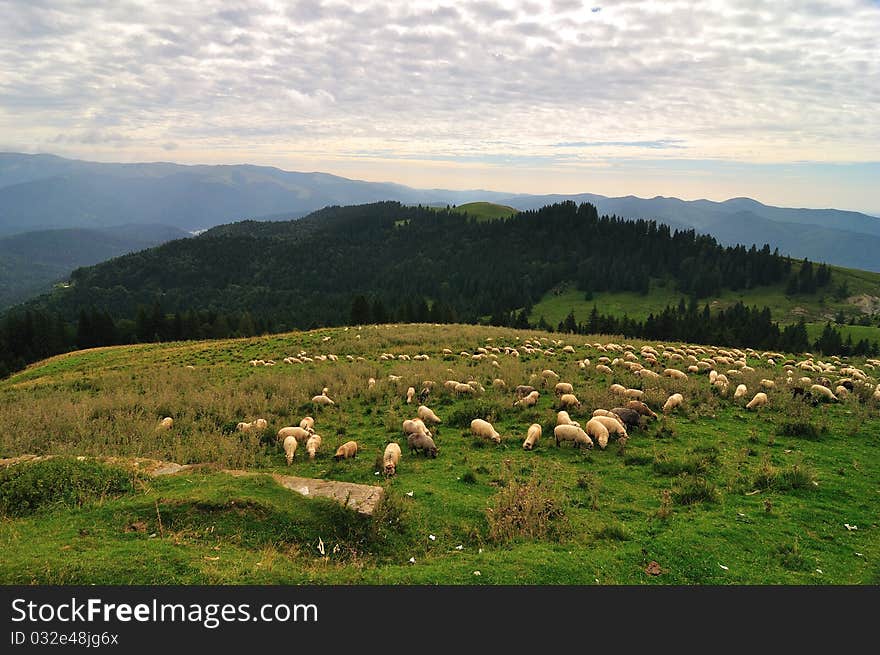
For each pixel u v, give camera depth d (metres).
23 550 7.45
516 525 9.02
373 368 28.20
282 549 8.14
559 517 9.39
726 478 11.46
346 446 13.89
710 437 14.64
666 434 14.90
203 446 14.84
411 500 10.36
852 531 8.94
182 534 8.20
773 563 7.87
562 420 15.27
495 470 12.30
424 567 7.67
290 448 14.16
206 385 25.70
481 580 7.27
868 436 14.66
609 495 10.66
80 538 7.93
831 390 19.98
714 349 34.66
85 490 9.77
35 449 15.29
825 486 10.88
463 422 16.78
